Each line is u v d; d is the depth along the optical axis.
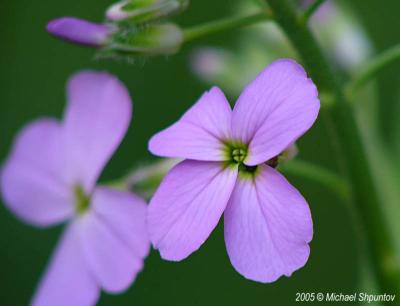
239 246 0.14
